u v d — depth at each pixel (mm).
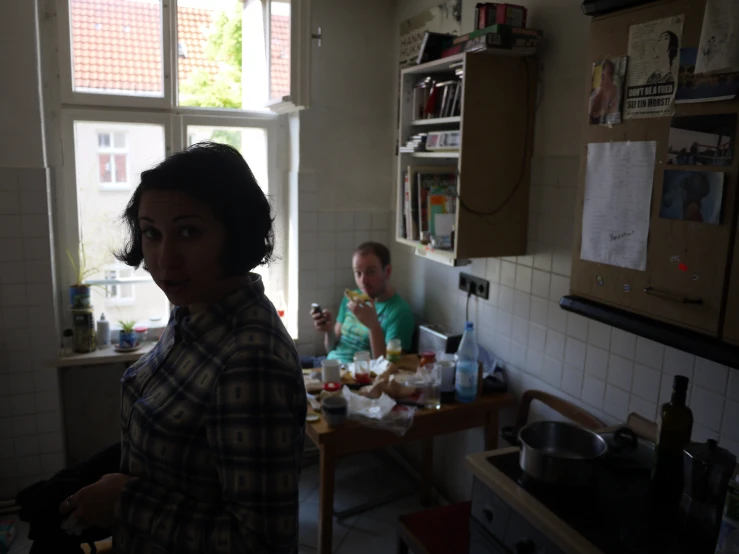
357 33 2959
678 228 1311
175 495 833
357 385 2262
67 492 1011
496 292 2389
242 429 785
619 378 1826
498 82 2055
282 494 792
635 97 1396
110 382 2889
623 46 1420
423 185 2482
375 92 3045
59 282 2734
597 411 1914
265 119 2973
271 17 2713
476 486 1466
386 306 2764
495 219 2137
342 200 3070
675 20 1283
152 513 810
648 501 1288
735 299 1198
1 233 2469
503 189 2129
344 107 2986
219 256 874
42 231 2521
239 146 2996
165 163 868
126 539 833
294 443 827
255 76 2930
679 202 1302
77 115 2635
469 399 2184
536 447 1464
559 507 1260
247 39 2875
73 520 862
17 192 2465
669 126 1316
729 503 1020
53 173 2645
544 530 1215
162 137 2797
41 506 1000
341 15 2912
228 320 884
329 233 3059
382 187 3150
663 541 1150
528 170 2154
